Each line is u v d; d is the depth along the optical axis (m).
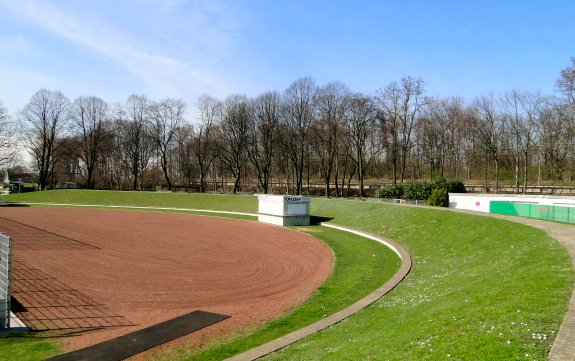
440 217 31.95
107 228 42.44
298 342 12.89
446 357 8.30
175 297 19.06
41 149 93.19
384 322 13.07
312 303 17.94
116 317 16.17
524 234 21.78
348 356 9.95
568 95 56.25
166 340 13.80
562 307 9.87
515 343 8.27
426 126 77.75
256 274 23.73
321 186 83.56
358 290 19.39
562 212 30.59
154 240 35.31
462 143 78.75
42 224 44.84
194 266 25.66
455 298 13.21
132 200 71.00
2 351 12.64
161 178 102.88
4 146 86.56
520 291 11.66
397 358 8.91
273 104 78.06
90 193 76.00
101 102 92.56
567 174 69.50
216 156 86.19
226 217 53.12
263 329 14.82
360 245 31.52
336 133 71.19
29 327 14.88
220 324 15.45
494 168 78.12
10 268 14.41
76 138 94.00
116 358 12.31
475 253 21.83
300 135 74.12
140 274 23.33
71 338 13.89
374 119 67.69
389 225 35.72
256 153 84.12
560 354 7.58
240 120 79.81
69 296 18.81
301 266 25.70
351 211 44.53
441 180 53.72
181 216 54.56
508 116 66.50
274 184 90.00
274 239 35.84
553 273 12.88
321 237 36.16
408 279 20.44
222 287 20.95
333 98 71.25
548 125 65.12
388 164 87.75
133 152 94.62
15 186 101.56
